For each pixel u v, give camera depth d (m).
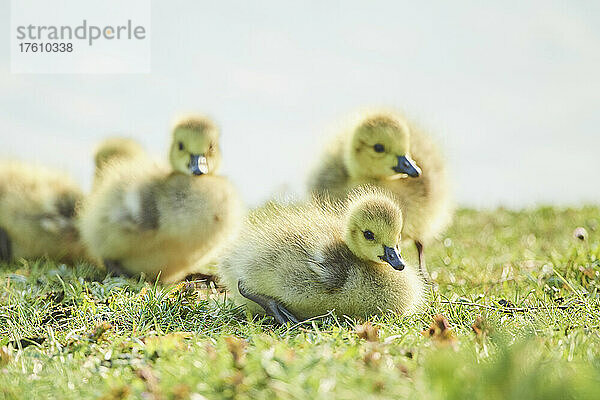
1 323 11.13
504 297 12.20
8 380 8.31
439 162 15.14
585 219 20.28
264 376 7.58
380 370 7.79
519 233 19.38
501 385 6.89
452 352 7.88
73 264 16.47
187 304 11.45
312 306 11.30
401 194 14.38
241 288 11.76
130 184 14.76
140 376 8.04
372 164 14.54
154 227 14.41
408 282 11.46
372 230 11.23
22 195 16.25
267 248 11.73
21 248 16.47
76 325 10.85
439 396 6.84
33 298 12.17
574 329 9.65
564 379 7.04
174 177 14.73
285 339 9.47
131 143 18.12
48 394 7.92
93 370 8.60
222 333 10.14
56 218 16.19
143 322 10.92
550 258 14.51
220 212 14.65
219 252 15.03
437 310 11.27
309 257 11.33
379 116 14.76
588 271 12.88
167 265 14.91
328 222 12.05
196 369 7.97
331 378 7.41
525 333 9.32
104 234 14.80
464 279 14.23
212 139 15.05
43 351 9.42
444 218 15.41
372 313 11.24
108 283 13.70
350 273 11.16
